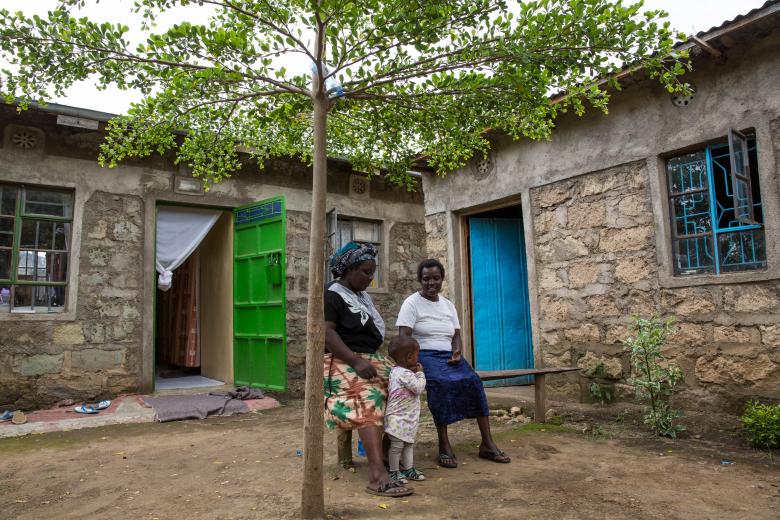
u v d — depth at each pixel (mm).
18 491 3342
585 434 4520
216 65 2846
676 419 4836
